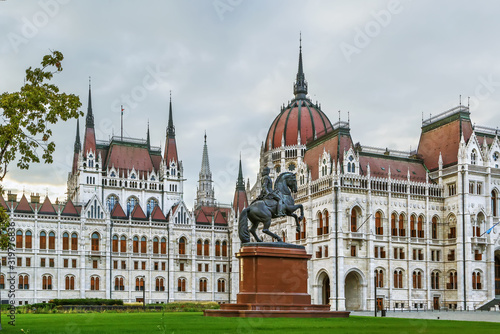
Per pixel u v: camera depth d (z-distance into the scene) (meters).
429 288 112.38
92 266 134.75
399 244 111.19
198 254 147.38
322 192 110.69
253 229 47.78
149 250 141.25
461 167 112.69
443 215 116.00
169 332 27.31
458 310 108.19
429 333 27.19
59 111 36.53
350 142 114.31
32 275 128.50
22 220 129.25
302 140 146.00
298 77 157.38
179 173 159.00
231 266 148.12
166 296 141.12
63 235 133.00
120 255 138.12
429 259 113.25
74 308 81.94
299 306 44.97
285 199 48.31
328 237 107.69
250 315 42.31
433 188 115.81
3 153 35.91
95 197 138.50
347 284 110.75
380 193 110.88
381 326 32.56
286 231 122.69
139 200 153.75
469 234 111.25
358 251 107.25
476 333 27.08
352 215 108.88
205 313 46.09
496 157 117.50
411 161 120.75
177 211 146.00
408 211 112.56
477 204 113.06
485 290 111.38
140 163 156.75
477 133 120.56
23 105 35.06
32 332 28.27
